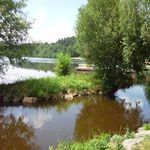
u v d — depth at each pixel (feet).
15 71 180.04
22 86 90.94
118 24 102.99
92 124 64.54
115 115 73.82
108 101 93.66
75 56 438.81
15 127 61.77
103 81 108.27
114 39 103.35
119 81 107.45
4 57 89.92
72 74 120.98
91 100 94.22
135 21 95.61
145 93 112.16
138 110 80.43
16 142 52.03
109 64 106.42
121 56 104.99
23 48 91.97
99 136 49.01
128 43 96.02
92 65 112.16
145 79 165.37
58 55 128.88
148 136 41.37
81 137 54.29
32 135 56.03
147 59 99.30
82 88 102.58
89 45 106.52
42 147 49.34
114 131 58.44
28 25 92.94
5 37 89.71
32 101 86.99
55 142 51.75
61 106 83.92
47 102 88.53
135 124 64.54
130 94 109.29
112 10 105.19
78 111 77.82
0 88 89.71
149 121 67.46
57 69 127.95
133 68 104.94
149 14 93.91
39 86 92.32
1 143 51.55
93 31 105.60
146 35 91.40
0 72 94.22
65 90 97.55
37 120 67.67
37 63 311.27
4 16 87.71
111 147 39.37
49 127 61.72
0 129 60.18
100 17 105.19
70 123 65.21
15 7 89.51
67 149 41.98
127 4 97.30
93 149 39.45
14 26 90.02
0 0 86.58
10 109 78.79
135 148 37.42
